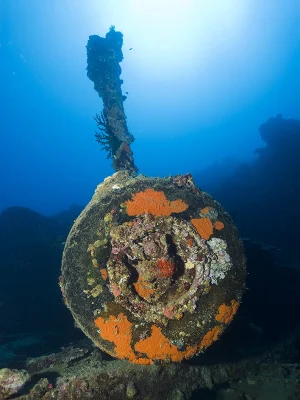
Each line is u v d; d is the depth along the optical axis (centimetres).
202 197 333
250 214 1491
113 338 320
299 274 643
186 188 333
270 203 1503
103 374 326
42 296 749
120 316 316
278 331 556
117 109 742
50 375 367
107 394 322
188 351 323
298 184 1573
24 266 797
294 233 1277
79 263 320
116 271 315
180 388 353
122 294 313
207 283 319
